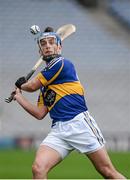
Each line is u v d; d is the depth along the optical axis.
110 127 50.75
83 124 16.14
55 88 16.22
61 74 16.12
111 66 56.62
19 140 45.53
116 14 63.47
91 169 32.22
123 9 64.12
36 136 45.88
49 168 15.84
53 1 61.41
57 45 16.52
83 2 64.50
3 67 54.12
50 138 16.17
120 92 54.03
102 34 59.69
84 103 16.42
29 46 56.56
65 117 16.14
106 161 16.23
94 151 16.14
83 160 37.38
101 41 58.91
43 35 16.38
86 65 56.44
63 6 61.25
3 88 52.16
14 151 42.88
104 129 50.53
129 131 50.53
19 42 56.88
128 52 58.25
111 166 16.33
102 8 64.44
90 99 53.06
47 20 59.69
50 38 16.36
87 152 16.19
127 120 51.34
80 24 60.22
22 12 59.50
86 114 16.33
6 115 49.19
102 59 57.31
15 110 49.59
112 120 51.31
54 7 60.88
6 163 35.03
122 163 34.81
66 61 16.30
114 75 55.66
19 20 58.69
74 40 58.47
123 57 57.88
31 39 57.22
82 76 55.16
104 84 54.62
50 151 15.94
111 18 63.03
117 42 59.12
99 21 61.84
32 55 55.88
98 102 52.72
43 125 48.75
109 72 55.91
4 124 48.69
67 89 16.19
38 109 16.67
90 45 58.38
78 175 29.34
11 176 28.83
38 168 15.62
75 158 38.62
